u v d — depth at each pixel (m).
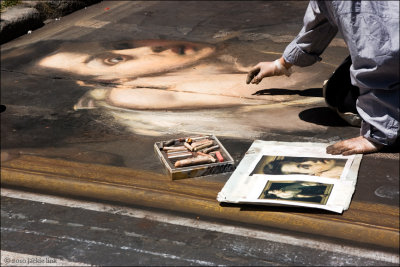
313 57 3.27
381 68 2.56
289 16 5.94
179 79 4.27
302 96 3.78
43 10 6.32
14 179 2.93
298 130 3.26
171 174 2.75
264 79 4.13
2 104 3.94
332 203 2.41
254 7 6.44
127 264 2.20
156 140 3.25
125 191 2.73
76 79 4.38
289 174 2.68
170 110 3.69
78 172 2.94
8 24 5.59
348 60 3.11
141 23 5.99
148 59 4.80
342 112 3.26
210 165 2.79
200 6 6.61
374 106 2.75
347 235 2.27
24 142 3.35
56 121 3.61
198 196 2.62
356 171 2.66
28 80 4.41
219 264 2.16
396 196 2.51
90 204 2.65
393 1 2.46
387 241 2.22
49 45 5.36
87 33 5.71
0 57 5.07
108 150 3.17
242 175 2.72
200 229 2.39
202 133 3.31
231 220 2.44
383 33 2.49
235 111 3.60
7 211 2.64
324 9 2.76
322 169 2.71
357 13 2.51
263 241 2.28
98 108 3.78
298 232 2.31
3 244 2.39
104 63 4.76
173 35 5.49
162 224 2.45
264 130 3.29
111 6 6.90
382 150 2.89
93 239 2.38
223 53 4.86
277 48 4.90
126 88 4.12
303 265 2.12
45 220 2.55
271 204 2.44
